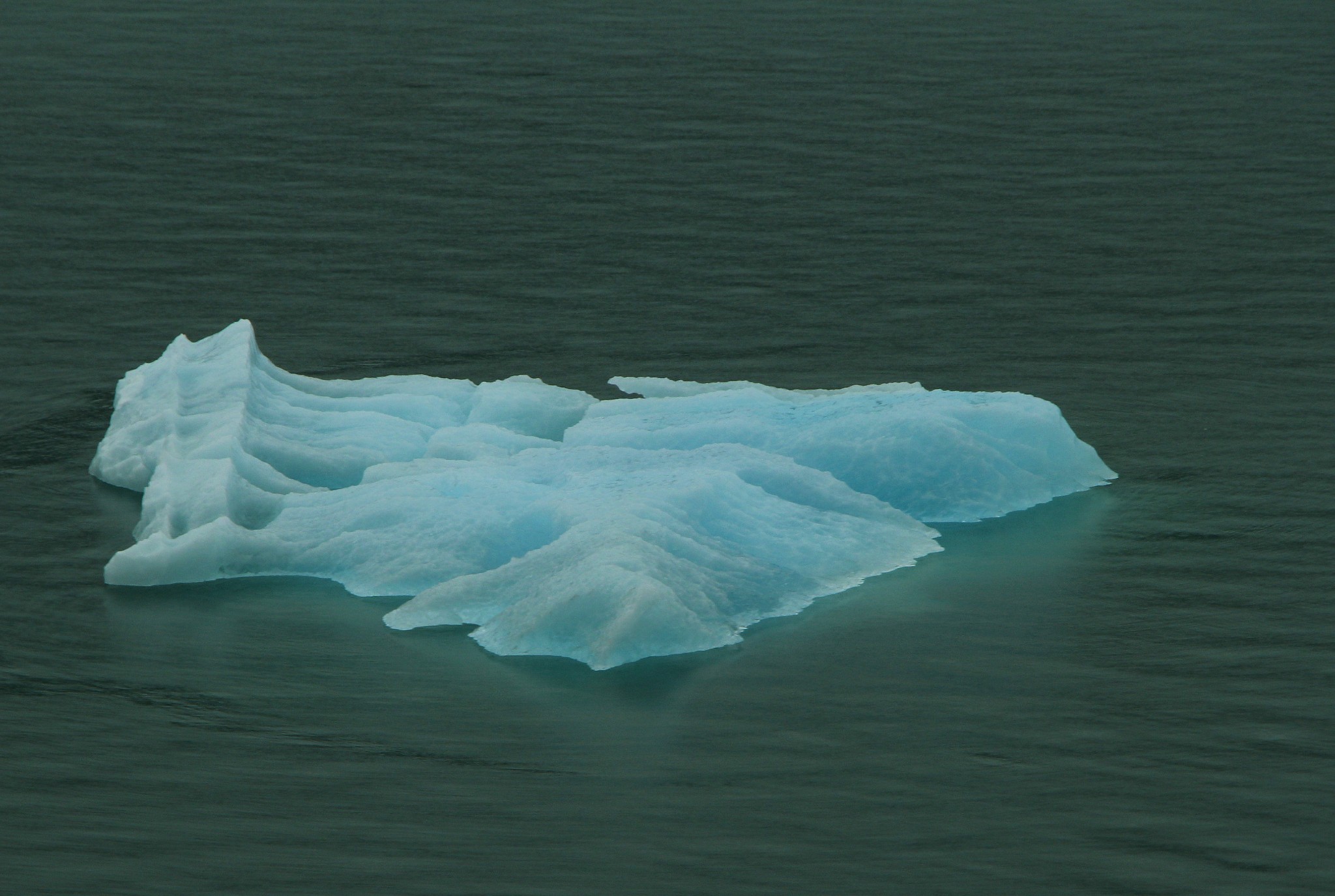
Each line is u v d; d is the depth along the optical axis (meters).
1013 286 43.34
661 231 48.03
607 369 37.72
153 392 33.38
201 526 28.09
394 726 22.89
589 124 58.91
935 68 66.31
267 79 64.38
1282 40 70.69
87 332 39.81
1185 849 20.12
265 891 19.30
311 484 30.84
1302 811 20.81
